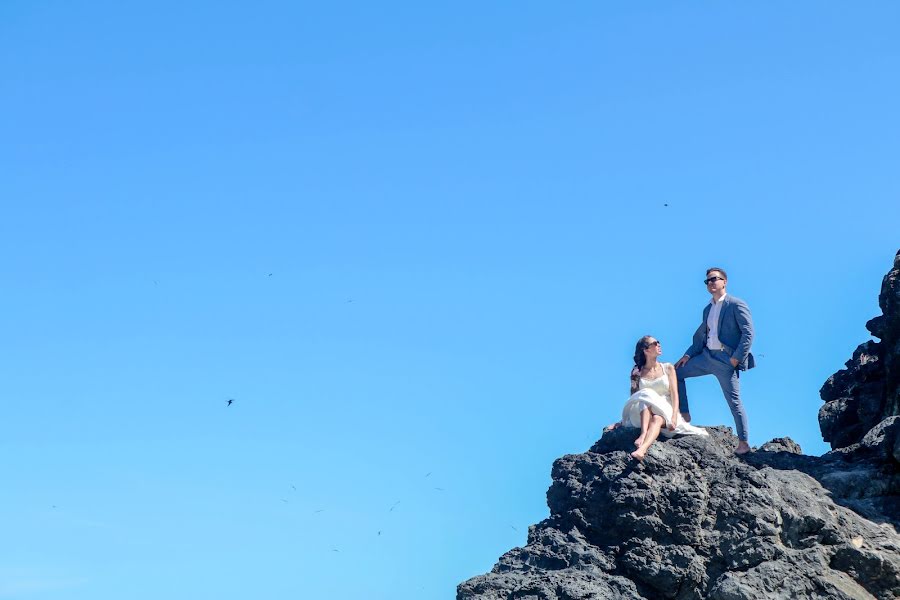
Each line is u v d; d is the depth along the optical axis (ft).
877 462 88.58
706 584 83.15
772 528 83.20
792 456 90.94
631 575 84.89
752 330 90.22
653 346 91.09
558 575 85.20
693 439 90.12
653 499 85.87
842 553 82.53
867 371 100.37
